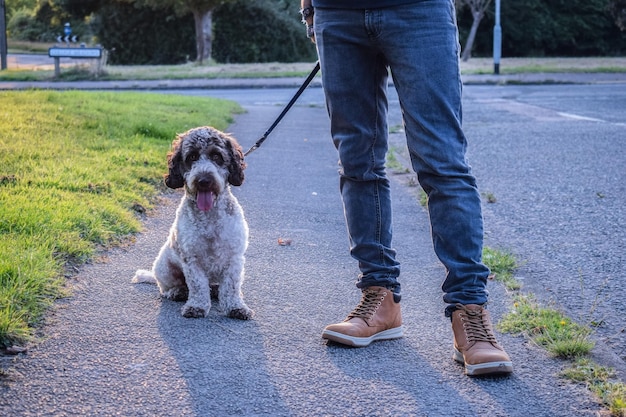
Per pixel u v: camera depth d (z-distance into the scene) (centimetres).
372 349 366
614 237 605
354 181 375
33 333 368
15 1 6238
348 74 359
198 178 397
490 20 5038
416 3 338
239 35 4356
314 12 369
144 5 3562
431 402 307
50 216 532
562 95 2058
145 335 378
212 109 1388
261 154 1019
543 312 410
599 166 947
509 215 688
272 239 586
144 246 547
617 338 386
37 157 751
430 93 340
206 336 379
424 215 684
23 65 3547
